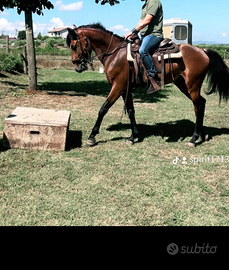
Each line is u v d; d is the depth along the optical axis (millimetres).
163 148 4934
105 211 2975
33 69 9516
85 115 6934
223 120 7121
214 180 3822
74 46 4602
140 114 7387
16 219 2758
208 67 4910
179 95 11031
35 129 4301
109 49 4621
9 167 3818
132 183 3619
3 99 8039
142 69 4508
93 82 13922
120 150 4699
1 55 16078
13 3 8531
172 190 3488
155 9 4324
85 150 4602
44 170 3785
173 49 4523
